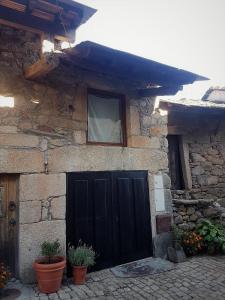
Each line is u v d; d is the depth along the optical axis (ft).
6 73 11.62
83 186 13.12
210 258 14.82
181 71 12.58
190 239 15.28
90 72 13.64
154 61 11.48
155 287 11.17
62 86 13.14
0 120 11.23
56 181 12.25
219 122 21.77
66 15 13.03
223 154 22.22
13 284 10.92
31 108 12.05
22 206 11.29
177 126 20.53
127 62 11.30
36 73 11.34
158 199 15.81
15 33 12.17
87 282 11.64
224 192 21.61
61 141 12.69
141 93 15.81
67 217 12.44
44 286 10.43
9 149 11.25
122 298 10.19
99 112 14.89
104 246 13.35
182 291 10.77
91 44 9.78
